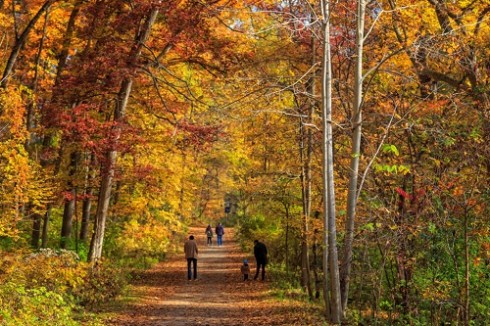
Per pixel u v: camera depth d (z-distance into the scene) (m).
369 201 13.56
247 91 16.38
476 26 14.73
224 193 61.62
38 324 10.36
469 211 11.55
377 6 16.05
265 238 26.86
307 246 19.70
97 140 17.80
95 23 19.58
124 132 18.17
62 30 23.27
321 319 13.51
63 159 20.91
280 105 18.17
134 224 24.03
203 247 43.91
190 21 17.84
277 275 25.42
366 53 16.98
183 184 24.94
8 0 21.06
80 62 18.56
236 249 41.19
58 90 18.23
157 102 20.42
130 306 16.67
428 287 11.34
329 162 13.27
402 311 12.98
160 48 20.06
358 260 14.54
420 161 13.20
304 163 18.44
